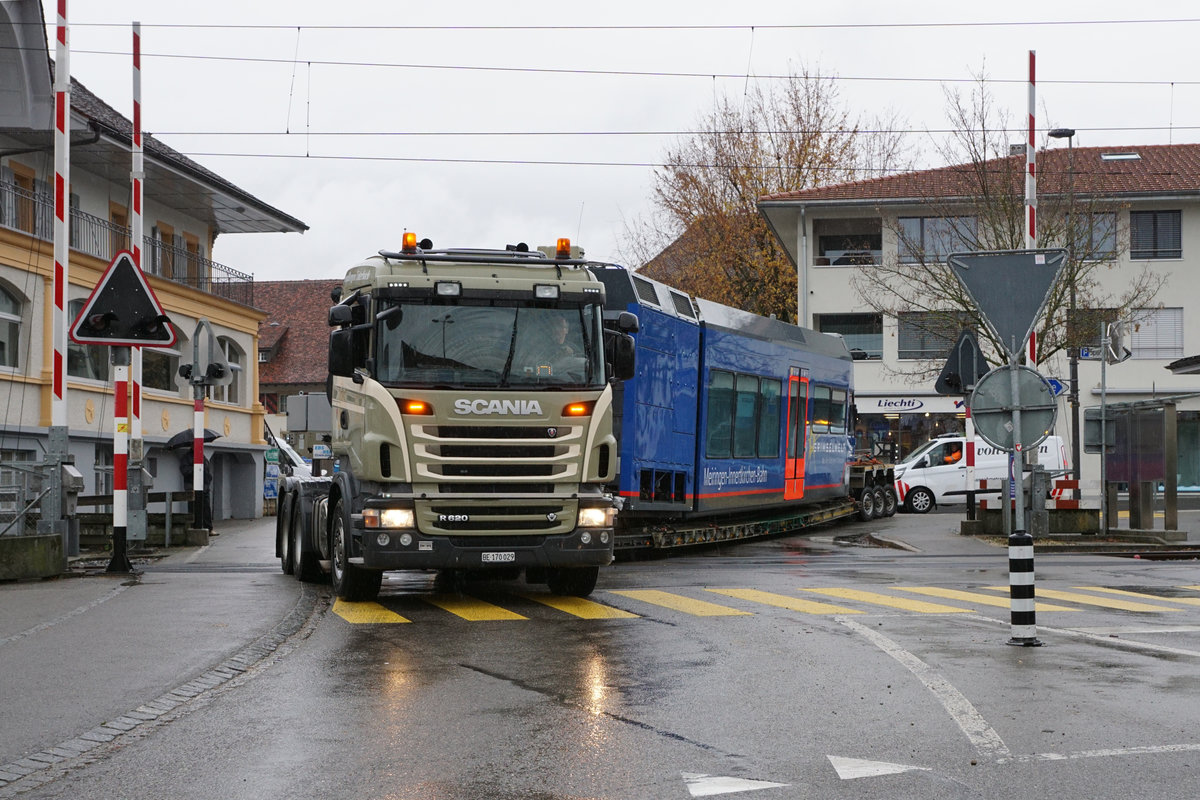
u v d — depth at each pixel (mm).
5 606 13273
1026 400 12109
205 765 6746
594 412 13672
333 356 13555
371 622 12422
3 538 15906
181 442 30922
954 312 32906
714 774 6480
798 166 51875
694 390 21625
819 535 28094
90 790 6273
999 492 35625
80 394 33750
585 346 13789
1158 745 7078
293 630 11836
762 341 24656
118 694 8570
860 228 49469
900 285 46906
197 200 40906
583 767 6633
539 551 13500
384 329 13438
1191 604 14023
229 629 11578
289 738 7352
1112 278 48156
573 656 10234
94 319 16391
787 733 7418
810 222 49594
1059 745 7086
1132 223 48531
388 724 7699
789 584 16172
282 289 80750
